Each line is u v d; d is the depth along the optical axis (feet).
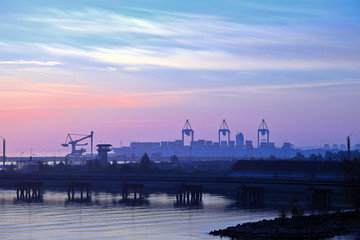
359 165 482.69
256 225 393.70
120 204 646.33
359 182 471.21
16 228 440.86
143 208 595.06
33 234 410.31
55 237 395.96
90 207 609.42
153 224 458.50
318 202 585.22
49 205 636.07
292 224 391.45
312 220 406.21
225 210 567.18
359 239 346.13
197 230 419.13
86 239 386.32
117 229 430.61
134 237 390.63
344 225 395.55
